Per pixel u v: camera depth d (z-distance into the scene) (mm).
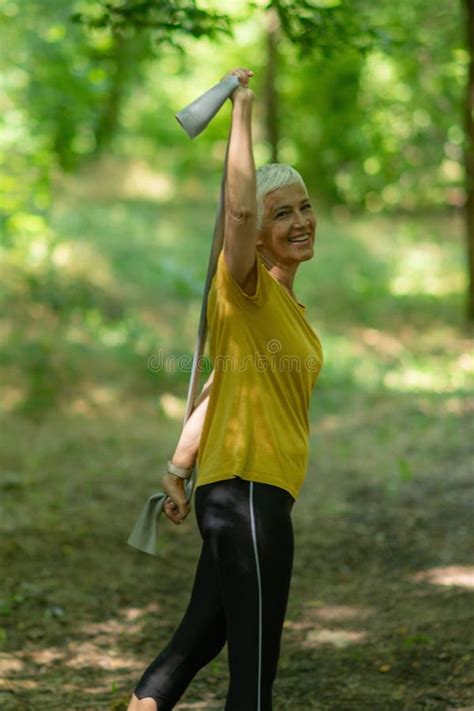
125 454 12570
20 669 6961
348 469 12102
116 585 8625
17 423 13430
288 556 4629
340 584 8742
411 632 7430
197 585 4887
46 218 18812
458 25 19219
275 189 4812
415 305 21641
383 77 24703
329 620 7871
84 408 14250
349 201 29672
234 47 30875
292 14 8344
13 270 17266
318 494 11273
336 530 10094
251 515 4570
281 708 6352
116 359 15789
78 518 10266
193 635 4824
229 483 4617
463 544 9445
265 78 26812
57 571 8859
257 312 4664
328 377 16594
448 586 8383
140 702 4812
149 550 5125
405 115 22734
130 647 7434
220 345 4730
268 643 4570
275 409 4695
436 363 17703
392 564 9148
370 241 26297
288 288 4902
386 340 19391
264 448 4641
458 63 19609
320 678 6801
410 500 10859
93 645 7434
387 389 16078
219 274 4695
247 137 4621
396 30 15141
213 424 4738
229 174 4570
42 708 6328
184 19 8266
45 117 18344
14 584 8492
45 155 18391
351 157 29031
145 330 17297
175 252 22312
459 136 21719
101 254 20062
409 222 28234
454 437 13125
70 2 18047
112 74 23188
